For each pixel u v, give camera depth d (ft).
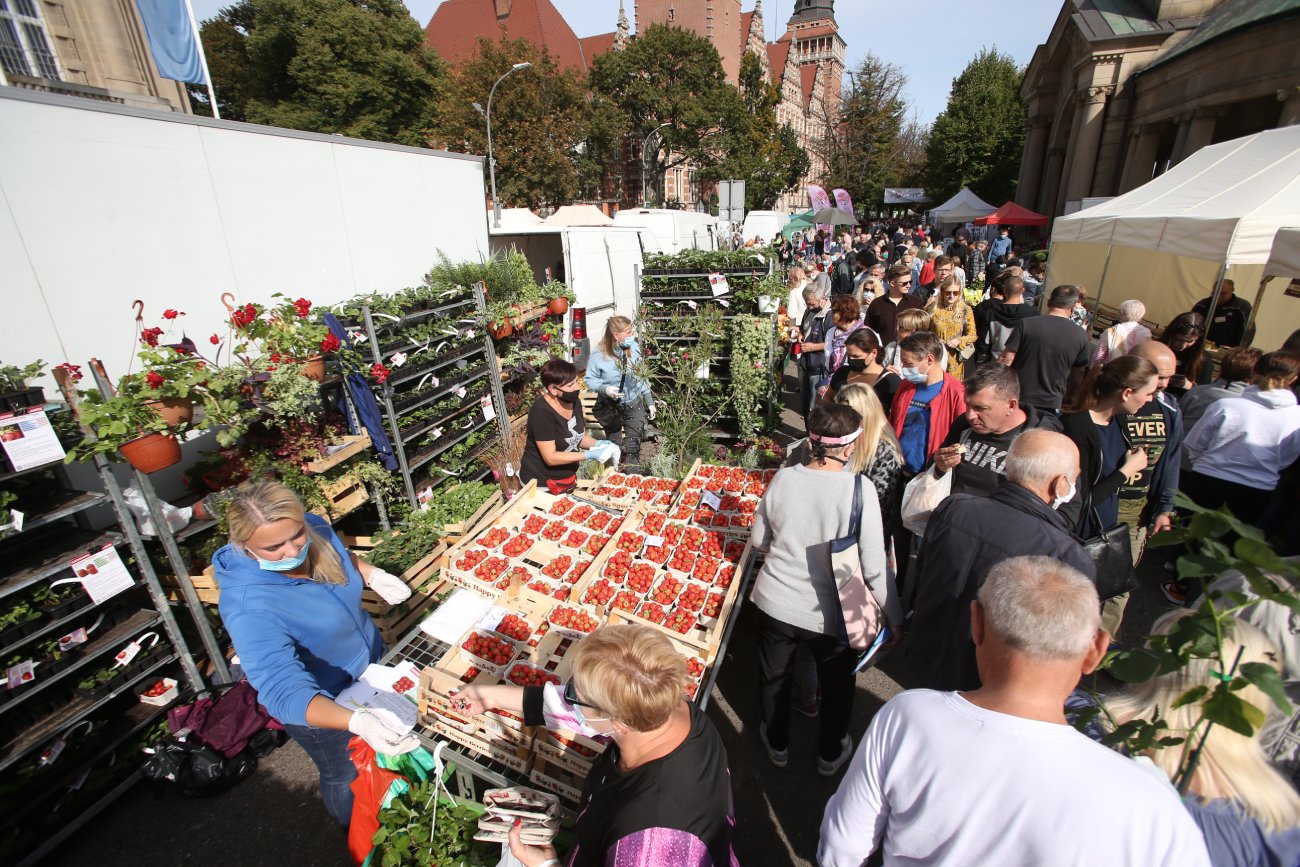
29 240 12.23
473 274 23.20
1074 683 4.39
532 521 12.13
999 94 136.77
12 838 9.53
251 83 107.34
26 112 12.03
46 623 9.93
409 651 9.73
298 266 18.19
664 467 18.02
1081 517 10.38
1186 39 67.97
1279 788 4.40
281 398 13.56
